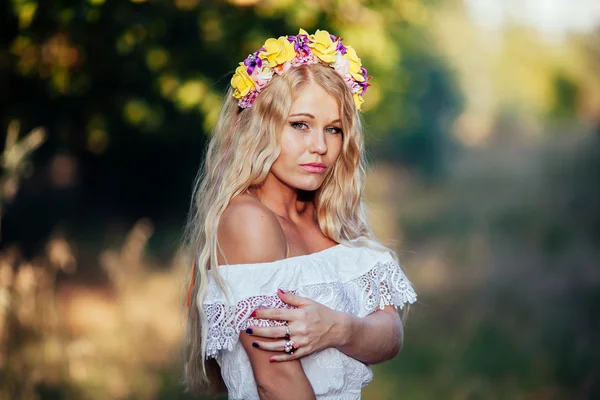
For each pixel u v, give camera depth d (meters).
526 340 8.65
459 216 18.00
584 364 7.71
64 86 8.59
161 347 7.20
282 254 2.69
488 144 31.06
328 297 2.76
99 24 7.97
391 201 20.36
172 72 7.92
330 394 2.77
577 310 9.91
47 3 7.68
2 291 6.34
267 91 2.74
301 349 2.58
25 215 11.36
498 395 6.93
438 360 7.95
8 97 9.27
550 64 28.86
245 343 2.62
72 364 6.31
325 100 2.74
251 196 2.74
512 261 13.07
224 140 2.87
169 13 7.55
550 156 23.41
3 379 5.96
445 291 11.27
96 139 10.88
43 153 11.41
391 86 9.28
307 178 2.75
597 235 14.33
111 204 12.57
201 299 2.67
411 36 11.51
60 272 8.96
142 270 9.50
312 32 7.45
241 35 7.48
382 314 2.96
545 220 15.84
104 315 7.84
